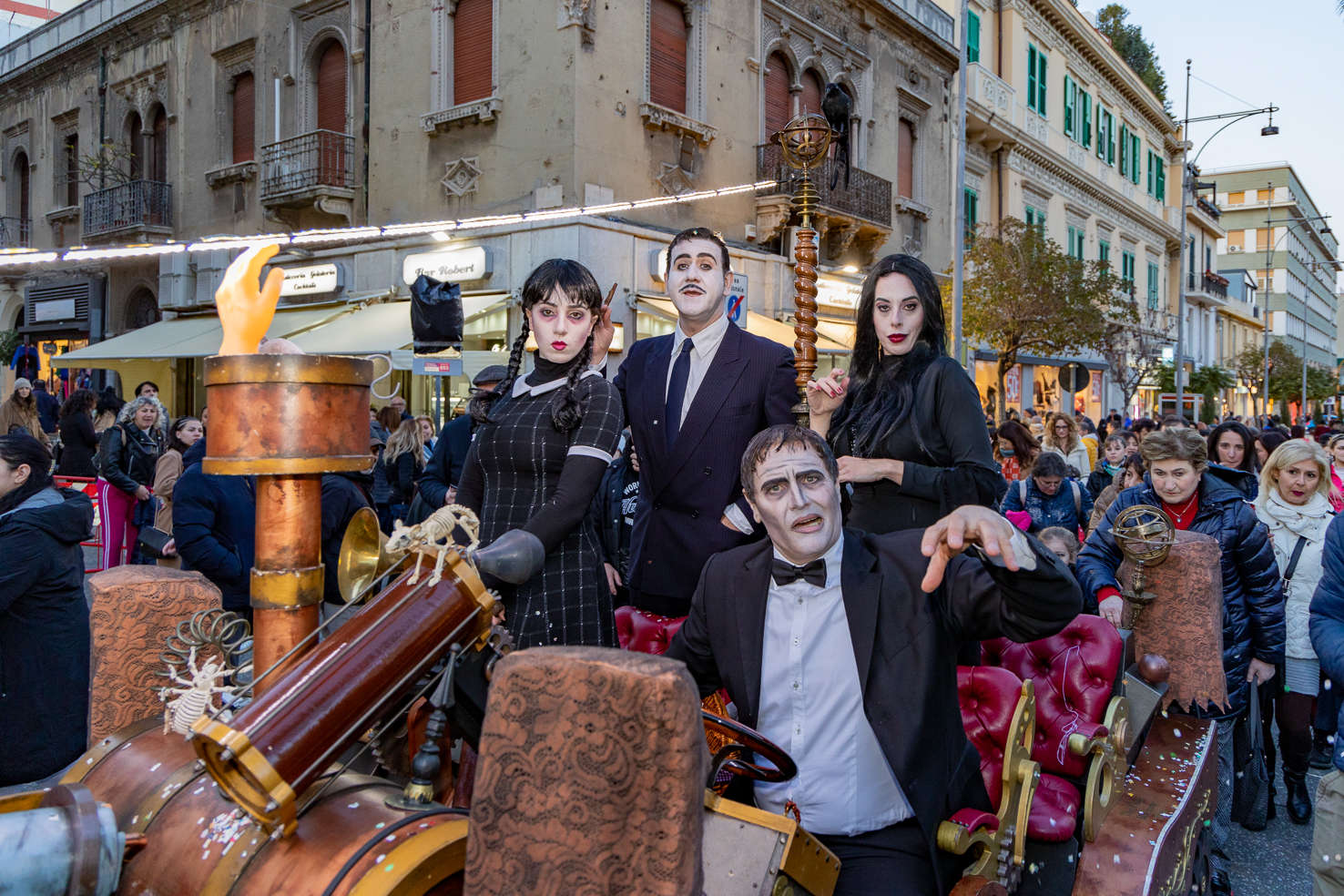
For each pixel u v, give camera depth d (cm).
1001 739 253
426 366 912
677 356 303
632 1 1229
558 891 107
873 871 193
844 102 520
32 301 2080
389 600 143
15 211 2142
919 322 271
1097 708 264
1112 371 2522
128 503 794
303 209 1443
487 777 111
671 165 1293
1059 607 167
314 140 1401
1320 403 5369
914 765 189
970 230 2177
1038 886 228
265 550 150
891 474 247
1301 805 423
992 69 2314
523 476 222
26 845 120
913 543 201
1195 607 321
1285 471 433
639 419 306
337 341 1211
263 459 141
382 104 1357
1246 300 5969
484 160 1243
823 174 1504
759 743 177
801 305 294
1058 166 2606
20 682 327
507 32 1216
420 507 597
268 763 119
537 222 1178
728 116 1393
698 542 289
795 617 201
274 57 1507
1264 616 374
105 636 222
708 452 288
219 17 1606
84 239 1858
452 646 145
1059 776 262
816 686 201
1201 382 3675
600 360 309
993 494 246
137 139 1825
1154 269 3650
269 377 140
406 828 126
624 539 408
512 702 111
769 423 292
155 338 1580
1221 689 320
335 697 128
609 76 1198
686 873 105
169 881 133
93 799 132
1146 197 3475
